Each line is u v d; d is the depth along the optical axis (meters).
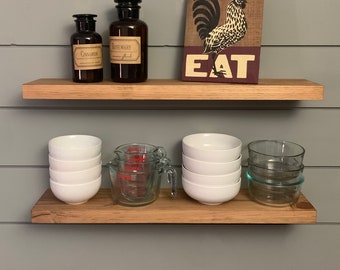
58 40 0.94
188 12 0.90
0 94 0.96
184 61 0.89
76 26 0.89
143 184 0.92
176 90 0.84
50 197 0.94
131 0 0.84
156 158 0.93
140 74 0.87
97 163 0.90
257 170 0.91
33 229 1.03
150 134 0.99
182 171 0.92
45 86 0.83
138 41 0.85
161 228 1.03
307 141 0.99
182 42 0.94
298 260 1.04
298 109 0.97
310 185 1.01
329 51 0.94
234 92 0.84
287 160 0.92
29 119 0.97
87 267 1.04
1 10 0.92
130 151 0.95
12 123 0.97
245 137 0.99
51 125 0.98
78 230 1.03
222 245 1.04
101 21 0.93
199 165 0.86
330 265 1.04
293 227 1.03
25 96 0.84
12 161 0.99
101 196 0.96
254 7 0.87
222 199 0.88
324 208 1.02
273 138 0.99
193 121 0.98
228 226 1.03
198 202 0.92
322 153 0.99
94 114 0.97
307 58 0.95
